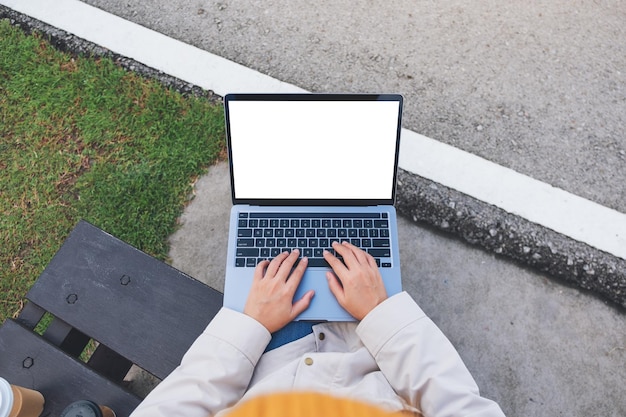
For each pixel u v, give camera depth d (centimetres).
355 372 123
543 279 217
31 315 142
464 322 212
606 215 223
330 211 164
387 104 149
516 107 247
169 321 139
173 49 264
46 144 245
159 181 236
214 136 242
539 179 231
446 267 220
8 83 257
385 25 268
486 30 264
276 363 132
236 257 158
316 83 257
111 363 167
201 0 277
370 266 144
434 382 114
